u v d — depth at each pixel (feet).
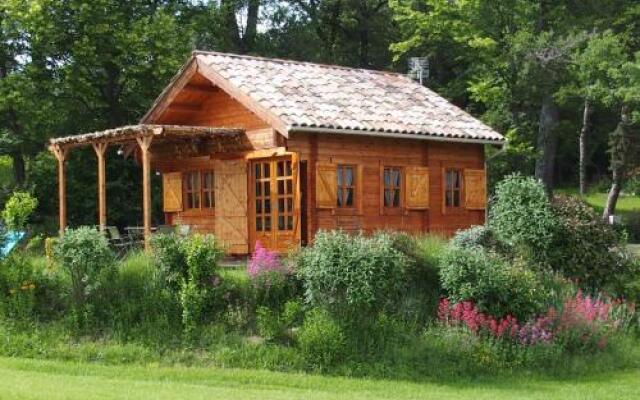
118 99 101.76
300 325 44.86
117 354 42.98
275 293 46.65
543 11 111.86
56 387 33.22
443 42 127.44
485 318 45.52
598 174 155.53
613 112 137.18
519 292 46.14
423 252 49.42
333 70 74.95
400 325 44.65
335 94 68.85
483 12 108.88
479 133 72.23
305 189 63.87
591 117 145.79
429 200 70.90
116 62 95.55
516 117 112.88
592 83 105.29
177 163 73.41
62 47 95.35
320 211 64.03
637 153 110.83
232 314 45.47
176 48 99.35
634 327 51.62
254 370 41.29
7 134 96.84
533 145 118.52
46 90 95.40
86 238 47.24
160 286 47.11
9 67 98.48
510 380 41.45
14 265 49.11
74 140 67.31
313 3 142.20
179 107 71.56
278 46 138.10
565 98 110.32
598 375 43.39
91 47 92.22
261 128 64.95
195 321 44.75
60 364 41.24
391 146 68.44
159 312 46.11
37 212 102.12
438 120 71.56
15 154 101.76
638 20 112.98
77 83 94.79
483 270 45.62
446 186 72.74
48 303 47.80
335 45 145.18
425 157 70.74
